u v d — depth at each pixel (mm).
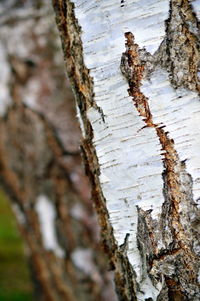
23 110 2301
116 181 1472
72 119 2268
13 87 2297
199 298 1435
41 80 2275
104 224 1532
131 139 1450
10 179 2424
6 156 2391
